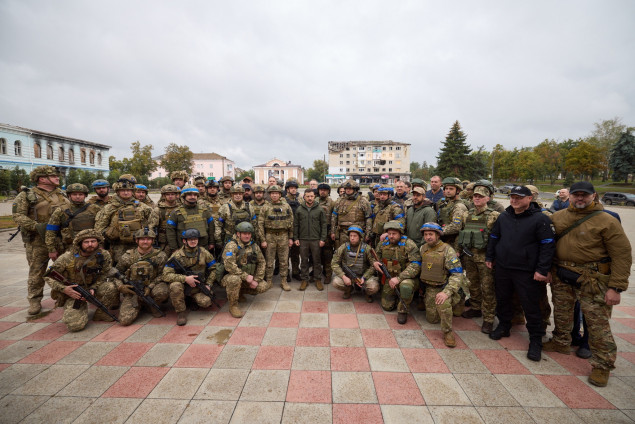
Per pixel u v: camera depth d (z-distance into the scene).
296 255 6.42
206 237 5.20
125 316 4.15
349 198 5.80
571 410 2.62
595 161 50.16
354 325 4.21
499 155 66.25
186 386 2.89
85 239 4.06
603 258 3.03
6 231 13.44
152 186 55.44
